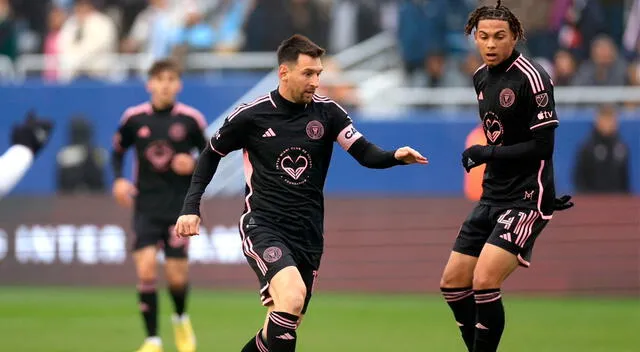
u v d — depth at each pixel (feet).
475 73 82.12
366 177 174.70
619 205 164.66
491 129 80.64
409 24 185.47
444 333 124.26
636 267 163.43
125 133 111.45
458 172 173.47
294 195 78.13
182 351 109.40
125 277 168.86
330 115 79.10
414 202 167.84
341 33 197.98
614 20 188.44
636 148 172.04
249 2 194.39
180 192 110.32
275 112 78.28
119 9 201.67
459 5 185.68
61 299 156.87
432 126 174.09
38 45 202.90
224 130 78.43
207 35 192.95
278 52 78.23
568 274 163.73
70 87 179.93
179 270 109.40
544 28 182.70
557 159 172.86
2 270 170.71
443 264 166.20
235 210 167.84
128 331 125.29
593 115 176.55
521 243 78.59
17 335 122.01
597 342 117.19
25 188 179.32
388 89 187.73
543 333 124.47
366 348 112.47
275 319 73.82
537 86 77.36
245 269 166.91
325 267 167.63
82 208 170.91
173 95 110.93
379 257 167.22
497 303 79.20
